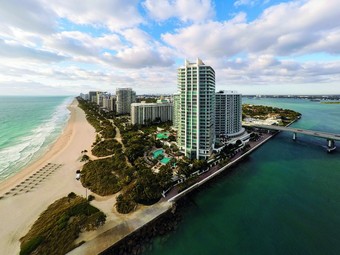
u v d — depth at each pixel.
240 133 171.00
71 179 91.62
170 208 70.88
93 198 75.75
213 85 124.69
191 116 117.44
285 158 128.12
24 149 140.50
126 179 84.50
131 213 67.38
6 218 64.81
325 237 60.16
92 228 58.19
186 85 116.62
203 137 117.38
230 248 56.41
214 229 63.84
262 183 94.44
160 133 184.38
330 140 143.88
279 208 74.94
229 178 99.56
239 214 71.44
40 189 82.75
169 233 61.66
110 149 131.88
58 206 69.50
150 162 111.69
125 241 56.56
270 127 191.25
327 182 95.19
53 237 54.22
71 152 129.88
